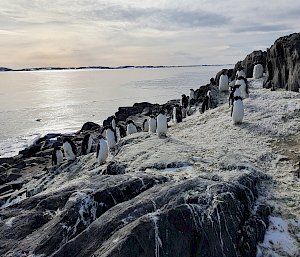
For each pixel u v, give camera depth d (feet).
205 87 145.38
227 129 69.41
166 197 32.07
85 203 33.78
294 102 75.46
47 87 651.25
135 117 153.69
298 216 36.09
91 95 440.86
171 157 54.39
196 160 52.90
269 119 69.56
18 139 176.04
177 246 26.37
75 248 27.32
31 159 105.70
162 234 26.21
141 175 39.96
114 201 35.14
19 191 70.54
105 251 25.02
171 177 44.75
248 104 80.84
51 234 31.12
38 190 66.33
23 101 385.91
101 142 64.49
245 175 40.55
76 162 72.84
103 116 255.09
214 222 28.55
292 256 30.89
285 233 33.73
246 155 54.80
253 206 36.06
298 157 52.42
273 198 39.88
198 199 30.83
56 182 66.03
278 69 96.07
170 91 446.19
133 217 29.55
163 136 71.36
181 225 27.37
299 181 44.73
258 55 131.34
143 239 25.38
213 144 62.18
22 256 29.09
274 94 85.05
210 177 39.45
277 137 61.52
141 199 32.55
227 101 100.12
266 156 54.19
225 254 27.99
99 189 35.73
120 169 53.93
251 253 30.32
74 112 281.95
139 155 58.70
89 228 29.01
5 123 232.32
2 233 32.91
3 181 84.43
